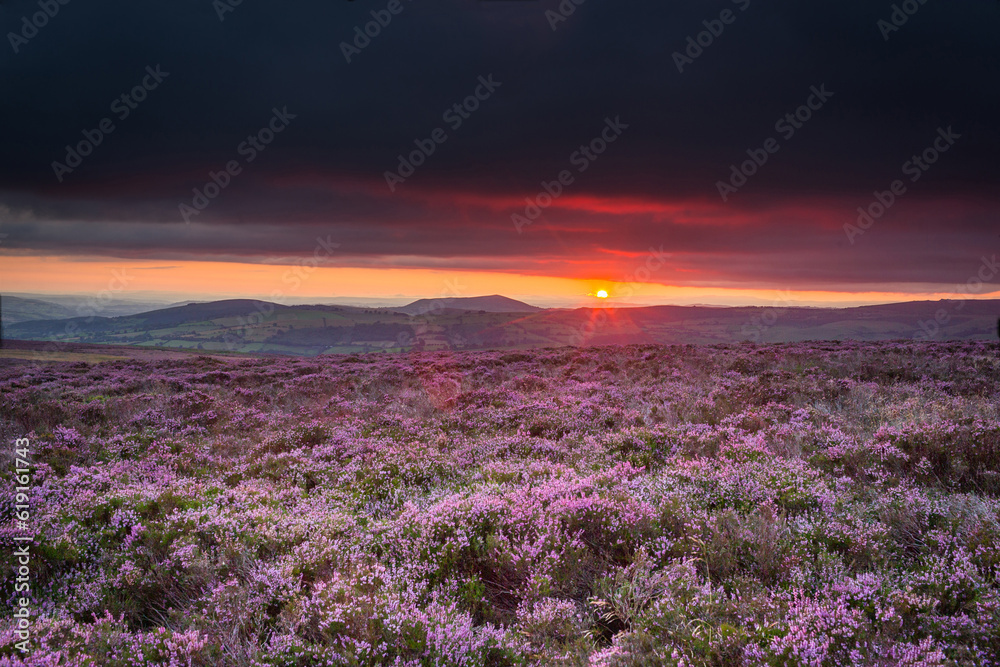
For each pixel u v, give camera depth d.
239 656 4.01
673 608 4.14
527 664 3.95
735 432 10.39
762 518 5.58
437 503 6.89
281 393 20.38
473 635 4.17
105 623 4.49
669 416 12.96
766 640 3.68
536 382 20.08
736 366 21.62
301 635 4.23
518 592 4.90
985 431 7.73
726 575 4.90
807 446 9.00
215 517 6.41
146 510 7.05
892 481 7.08
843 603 4.01
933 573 4.36
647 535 5.58
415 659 3.72
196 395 18.31
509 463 9.23
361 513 7.43
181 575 5.37
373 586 4.83
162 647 4.06
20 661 3.80
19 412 14.63
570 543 5.36
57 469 9.79
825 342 34.22
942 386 14.47
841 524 5.51
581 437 11.48
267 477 9.77
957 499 6.00
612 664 3.69
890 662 3.37
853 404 12.85
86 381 24.31
